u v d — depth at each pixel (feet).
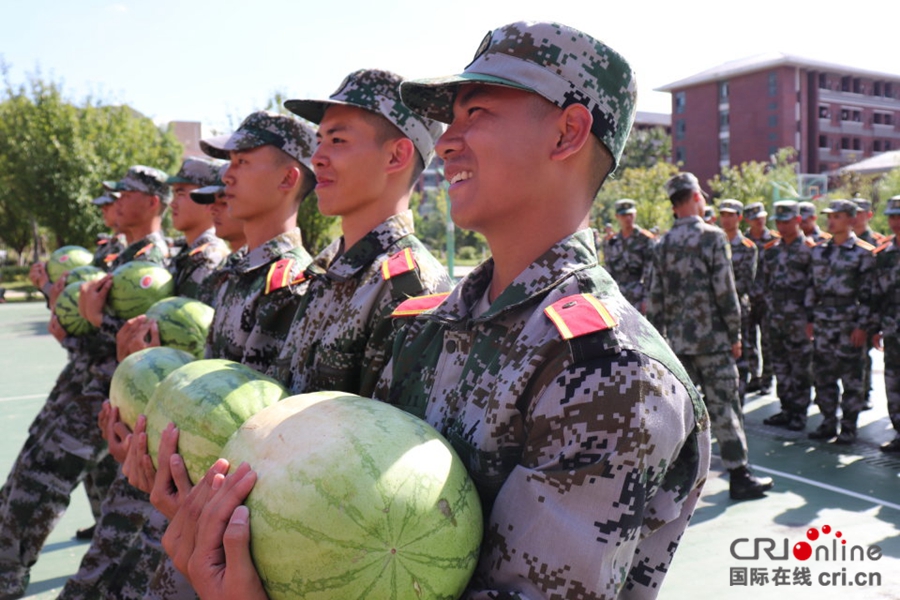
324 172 7.53
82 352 13.07
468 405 4.39
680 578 12.89
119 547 10.26
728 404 16.99
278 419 4.13
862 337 21.98
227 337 9.30
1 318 59.98
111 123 78.69
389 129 7.41
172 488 5.56
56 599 11.48
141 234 16.30
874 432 23.95
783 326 24.85
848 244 22.67
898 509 16.31
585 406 3.79
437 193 169.07
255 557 3.72
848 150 185.06
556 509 3.73
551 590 3.66
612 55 4.52
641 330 4.12
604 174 4.74
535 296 4.37
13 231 102.68
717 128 183.62
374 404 4.20
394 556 3.61
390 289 6.77
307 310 7.59
